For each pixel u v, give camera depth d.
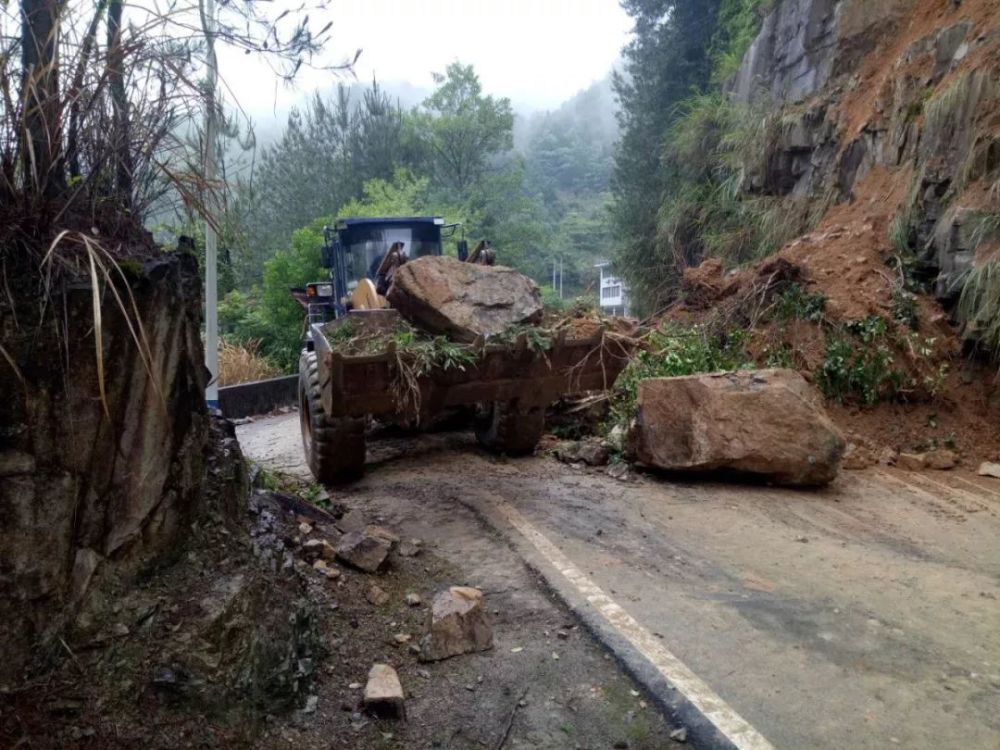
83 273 2.09
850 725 2.65
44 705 1.96
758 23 15.33
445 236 15.71
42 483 2.02
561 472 6.41
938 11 10.11
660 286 15.02
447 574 4.05
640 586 3.88
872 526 5.12
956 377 7.67
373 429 7.75
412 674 2.99
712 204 13.62
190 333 2.59
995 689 2.91
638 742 2.58
